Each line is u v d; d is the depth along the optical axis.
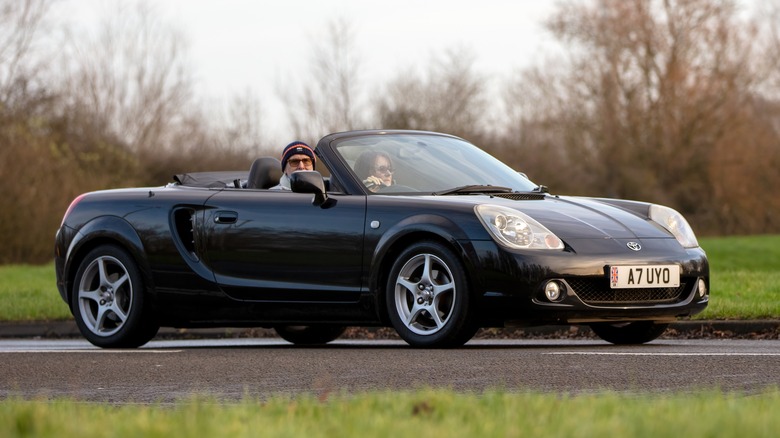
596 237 17.97
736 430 7.31
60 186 77.25
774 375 13.22
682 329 23.19
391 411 8.82
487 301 17.39
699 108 119.44
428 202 18.33
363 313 18.61
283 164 22.38
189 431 7.49
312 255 19.03
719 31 118.06
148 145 109.94
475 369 14.35
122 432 7.52
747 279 32.22
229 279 19.89
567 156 119.25
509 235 17.47
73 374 15.33
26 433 7.89
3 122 76.69
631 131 120.19
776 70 119.00
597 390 12.12
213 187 21.62
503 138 117.31
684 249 18.75
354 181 19.28
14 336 29.91
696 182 120.38
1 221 72.69
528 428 7.73
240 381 13.96
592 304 17.59
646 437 7.16
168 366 15.94
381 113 115.06
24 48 82.94
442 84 115.44
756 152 120.19
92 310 21.67
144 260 20.75
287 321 19.50
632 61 120.31
